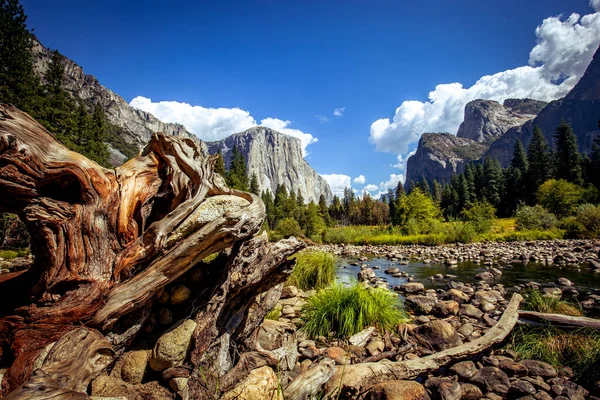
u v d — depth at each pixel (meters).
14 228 18.62
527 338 4.18
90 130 31.62
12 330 2.18
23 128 2.25
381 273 11.56
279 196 76.44
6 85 21.27
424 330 4.35
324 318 4.72
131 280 2.39
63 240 2.30
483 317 5.37
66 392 1.64
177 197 2.96
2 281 2.68
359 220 77.94
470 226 24.41
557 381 3.24
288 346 3.46
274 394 2.38
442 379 3.16
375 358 3.73
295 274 8.17
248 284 2.72
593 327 4.18
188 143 3.05
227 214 2.51
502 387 3.12
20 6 22.22
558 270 10.52
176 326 2.46
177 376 2.28
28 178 2.26
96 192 2.44
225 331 2.75
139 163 3.00
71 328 2.21
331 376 2.95
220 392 2.33
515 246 18.62
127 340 2.44
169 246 2.53
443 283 9.27
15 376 1.94
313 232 35.62
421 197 42.38
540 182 58.41
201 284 2.87
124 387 2.17
